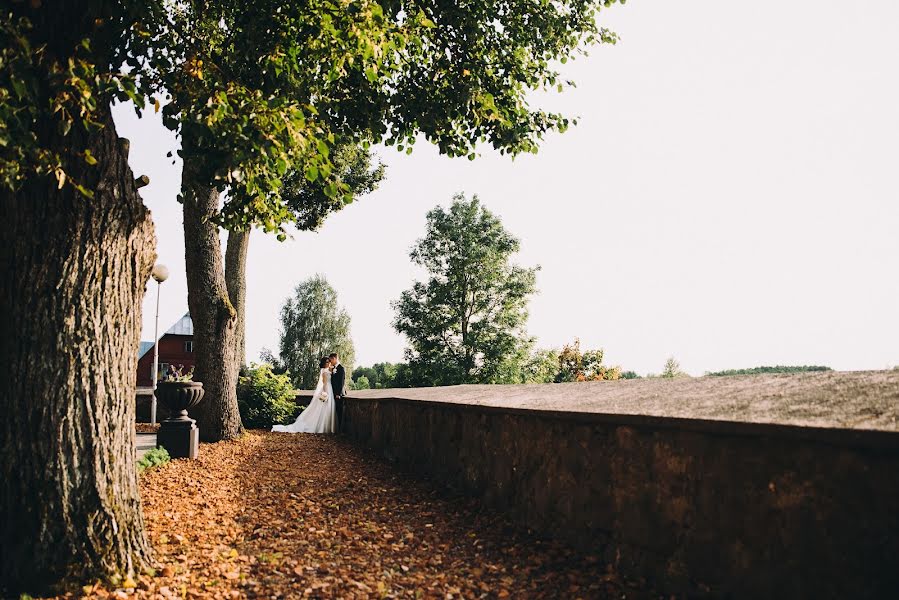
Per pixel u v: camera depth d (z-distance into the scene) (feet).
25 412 12.50
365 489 25.77
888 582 8.46
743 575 10.89
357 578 14.37
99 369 13.28
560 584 13.64
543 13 29.60
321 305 213.87
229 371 42.27
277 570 14.89
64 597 11.87
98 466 13.07
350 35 17.79
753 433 10.21
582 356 123.95
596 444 15.43
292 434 50.26
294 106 15.74
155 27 18.48
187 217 41.83
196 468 29.27
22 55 11.28
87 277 13.20
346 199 17.06
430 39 26.23
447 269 129.59
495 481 21.11
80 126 12.94
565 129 28.68
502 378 123.85
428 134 26.48
